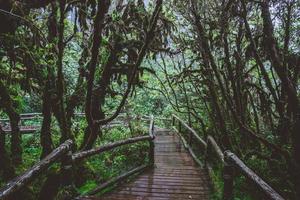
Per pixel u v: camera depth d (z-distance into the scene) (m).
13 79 9.01
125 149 12.04
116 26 9.08
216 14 8.83
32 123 18.92
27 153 11.73
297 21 9.19
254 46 8.09
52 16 7.68
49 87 8.09
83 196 5.45
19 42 7.43
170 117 21.72
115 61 9.12
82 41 9.35
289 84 7.17
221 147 10.23
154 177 8.34
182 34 11.06
